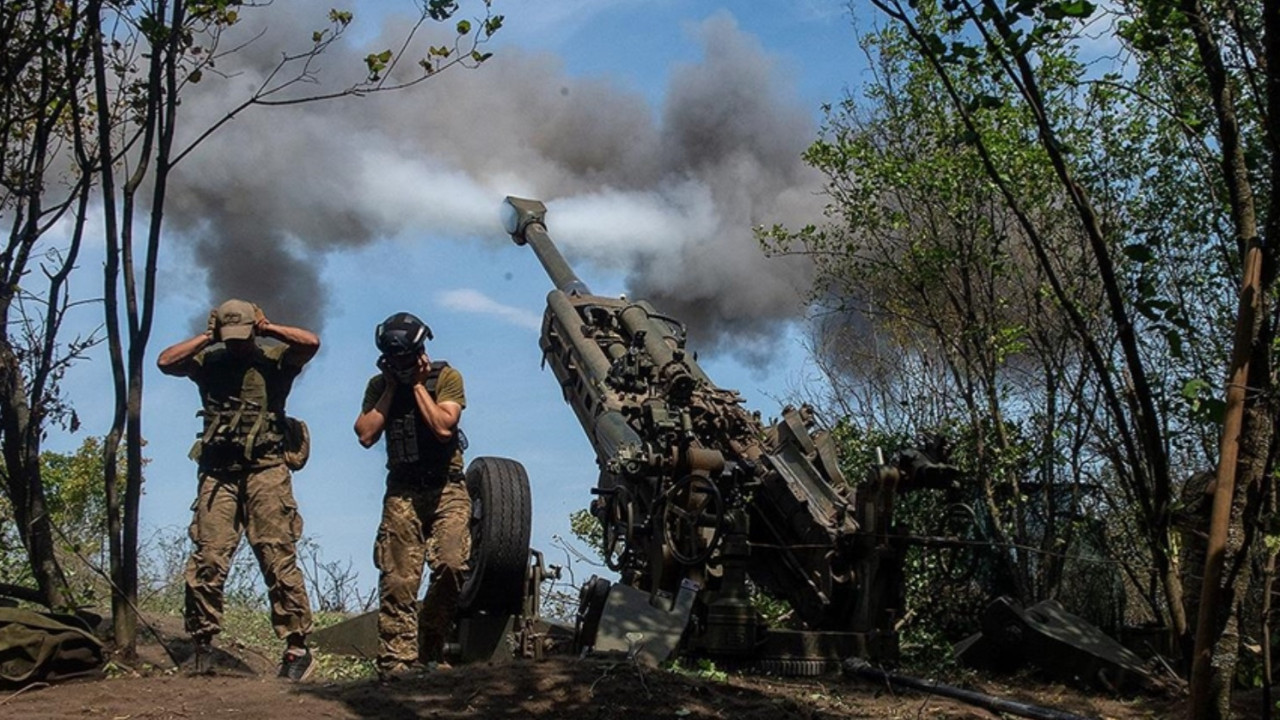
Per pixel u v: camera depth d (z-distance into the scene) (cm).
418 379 700
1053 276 467
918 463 801
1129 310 855
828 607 802
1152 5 470
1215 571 396
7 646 589
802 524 820
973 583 955
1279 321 443
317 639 876
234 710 555
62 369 720
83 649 614
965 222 965
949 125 947
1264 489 449
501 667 618
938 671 790
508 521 764
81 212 715
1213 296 841
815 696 677
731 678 733
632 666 623
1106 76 712
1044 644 769
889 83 998
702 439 845
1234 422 395
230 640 824
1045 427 959
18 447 711
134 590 676
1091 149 895
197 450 689
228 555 674
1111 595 930
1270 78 418
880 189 990
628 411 888
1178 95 683
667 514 766
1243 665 686
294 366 700
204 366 693
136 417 681
